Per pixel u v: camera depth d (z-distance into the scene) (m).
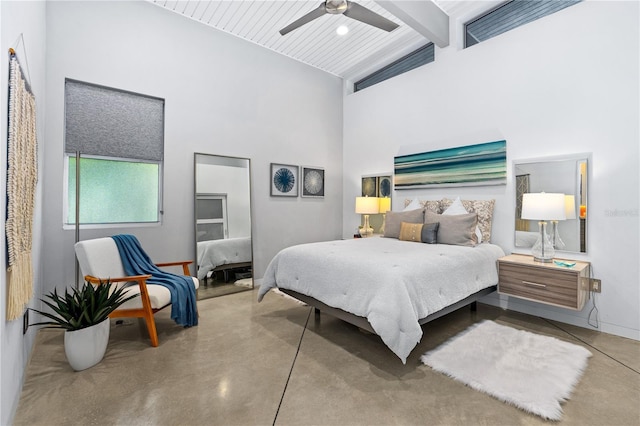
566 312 2.90
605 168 2.69
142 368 2.08
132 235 3.05
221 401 1.74
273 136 4.52
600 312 2.71
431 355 2.22
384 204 4.70
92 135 3.10
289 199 4.72
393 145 4.58
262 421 1.58
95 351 2.10
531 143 3.15
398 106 4.50
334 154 5.32
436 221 3.40
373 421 1.57
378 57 4.72
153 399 1.75
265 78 4.43
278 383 1.91
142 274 2.82
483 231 3.37
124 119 3.29
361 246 3.06
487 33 3.67
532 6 3.31
